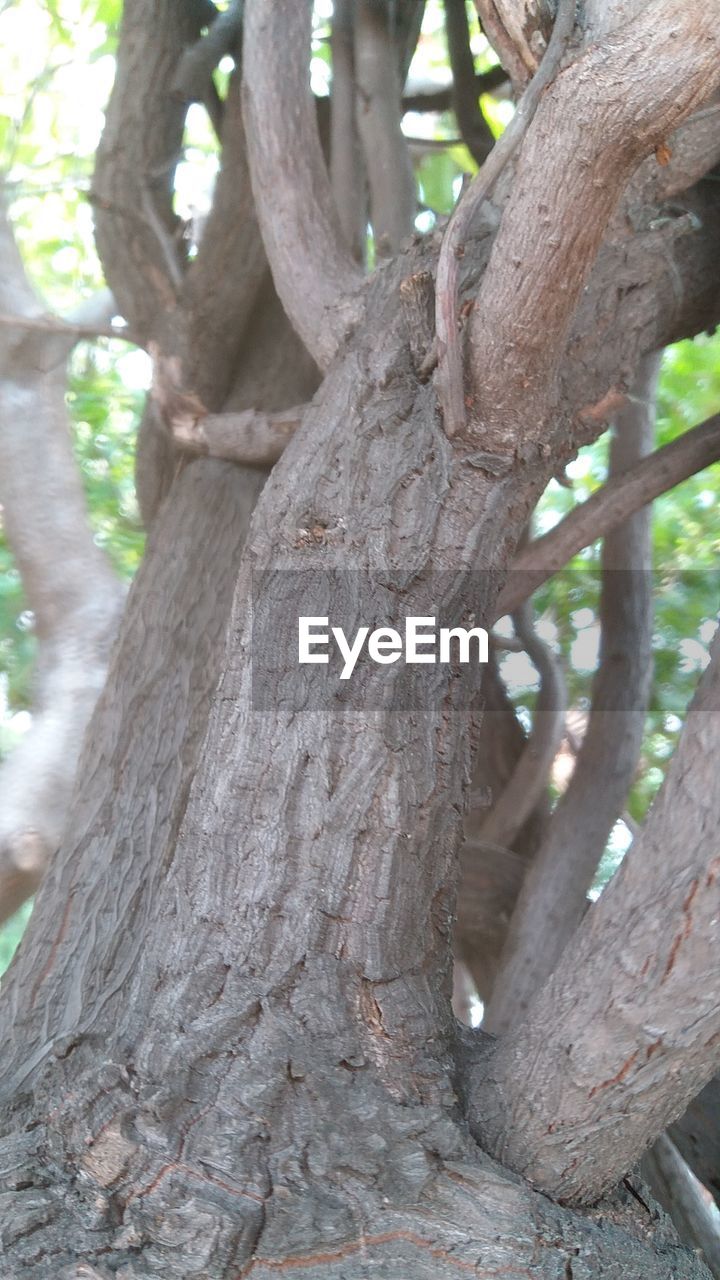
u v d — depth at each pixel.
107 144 4.06
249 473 4.12
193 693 3.67
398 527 2.41
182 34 4.10
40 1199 1.98
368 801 2.26
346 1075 2.09
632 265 2.76
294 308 3.17
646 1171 4.07
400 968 2.23
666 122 1.86
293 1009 2.13
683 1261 2.14
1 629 6.69
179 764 3.52
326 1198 1.96
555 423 2.48
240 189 3.97
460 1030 2.47
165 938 2.30
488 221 2.63
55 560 5.06
